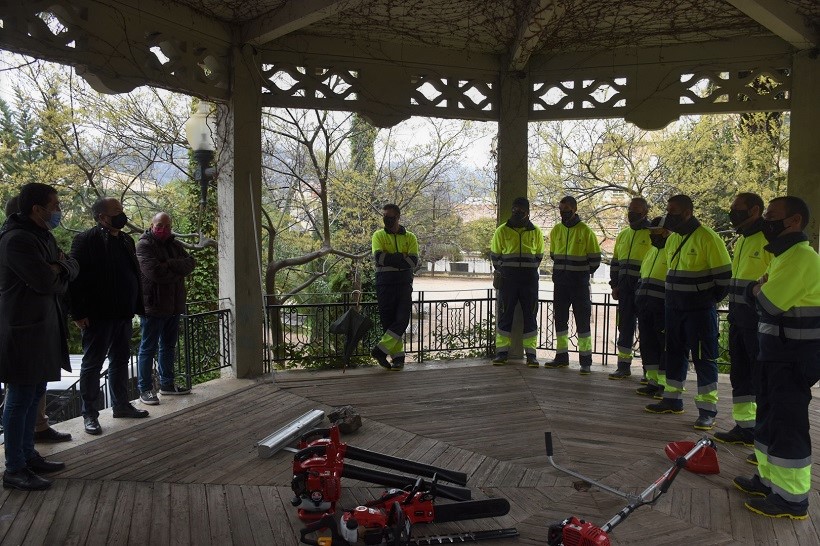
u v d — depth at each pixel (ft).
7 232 11.53
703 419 15.71
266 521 10.71
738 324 13.96
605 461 13.60
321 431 11.80
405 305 21.63
